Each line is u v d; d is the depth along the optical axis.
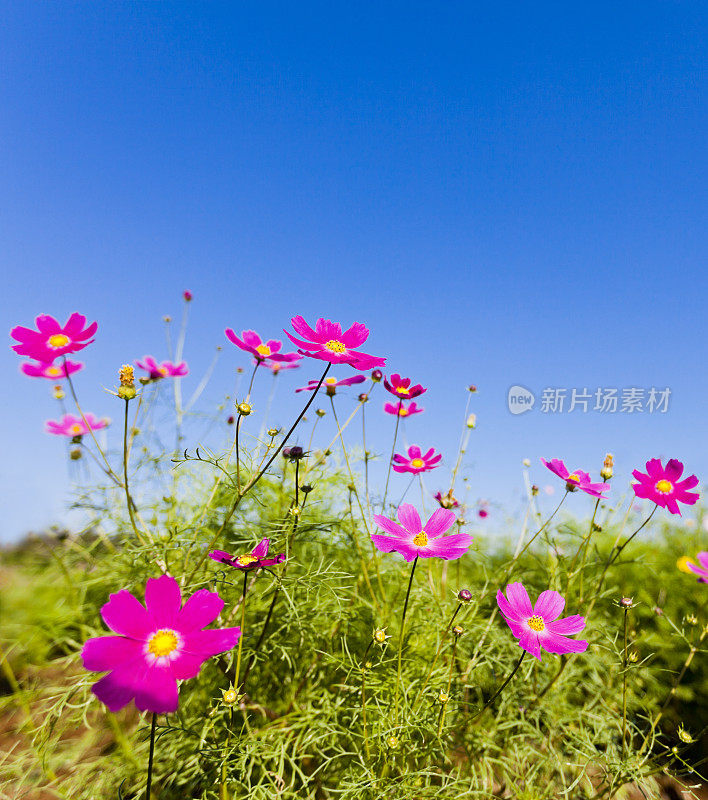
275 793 0.51
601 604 0.79
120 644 0.37
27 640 0.58
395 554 0.77
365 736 0.51
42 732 0.54
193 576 0.62
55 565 0.64
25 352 0.52
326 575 0.61
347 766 0.57
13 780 0.54
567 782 0.59
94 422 0.72
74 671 0.62
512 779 0.57
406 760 0.53
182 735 0.56
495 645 0.66
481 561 0.83
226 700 0.46
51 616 0.59
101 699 0.35
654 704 0.69
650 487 0.61
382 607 0.67
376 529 0.73
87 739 0.56
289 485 0.76
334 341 0.54
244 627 0.61
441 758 0.55
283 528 0.60
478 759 0.57
